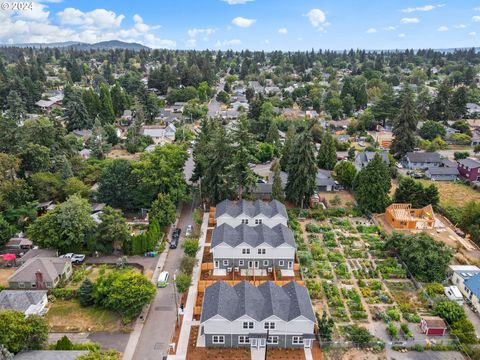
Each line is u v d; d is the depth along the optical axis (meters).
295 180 69.19
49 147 80.00
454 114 140.50
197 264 53.72
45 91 180.62
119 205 68.75
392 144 103.00
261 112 131.12
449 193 81.50
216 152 67.62
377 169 69.19
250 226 56.12
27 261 50.53
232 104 173.88
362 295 47.38
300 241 59.69
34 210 63.19
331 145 91.44
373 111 137.12
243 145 67.19
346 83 167.00
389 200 70.19
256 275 51.38
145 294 42.88
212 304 40.09
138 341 39.97
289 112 155.25
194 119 150.00
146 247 56.44
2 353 32.50
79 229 54.41
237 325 38.66
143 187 65.88
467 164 88.50
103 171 69.12
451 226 66.06
